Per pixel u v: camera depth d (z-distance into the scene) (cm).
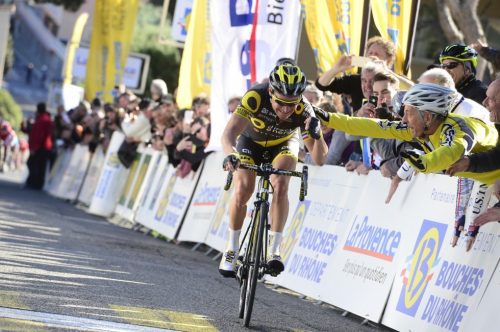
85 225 3083
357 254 1731
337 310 1811
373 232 1698
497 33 4681
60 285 1513
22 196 4325
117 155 3725
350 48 2273
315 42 2294
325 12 2284
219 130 2442
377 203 1722
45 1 7081
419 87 1257
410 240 1570
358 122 1395
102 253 2189
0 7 6625
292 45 2447
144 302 1461
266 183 1431
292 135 1566
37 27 14225
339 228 1838
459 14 3269
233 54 2445
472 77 1681
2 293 1330
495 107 1330
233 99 2430
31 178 5200
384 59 2050
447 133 1233
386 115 1691
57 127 5209
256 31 2438
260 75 2438
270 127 1509
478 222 1316
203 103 2784
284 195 1483
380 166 1727
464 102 1398
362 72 1855
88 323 1187
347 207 1838
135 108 3753
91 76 4269
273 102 1415
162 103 3175
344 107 2278
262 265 1414
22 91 13625
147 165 3422
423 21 4844
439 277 1451
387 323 1564
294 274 1970
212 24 2445
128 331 1167
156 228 3084
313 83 2264
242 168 1450
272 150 1562
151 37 7231
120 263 2016
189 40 2966
